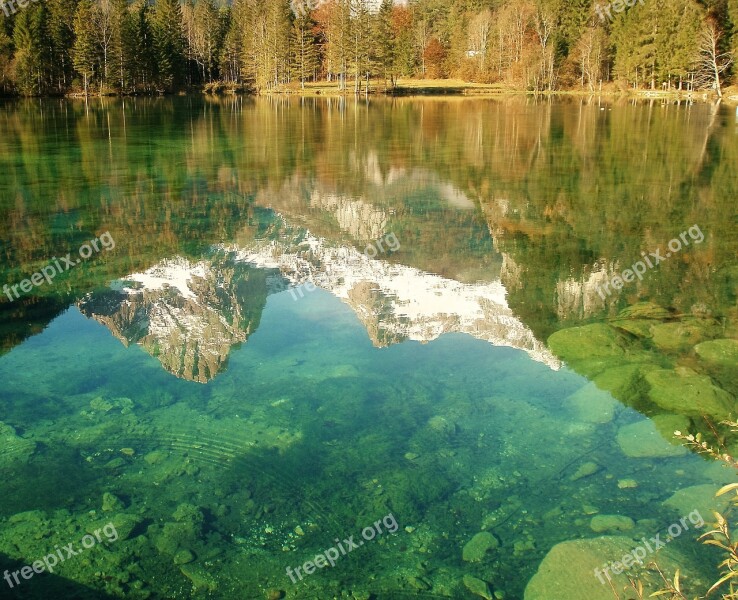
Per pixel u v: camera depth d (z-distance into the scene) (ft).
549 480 22.18
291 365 30.66
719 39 192.34
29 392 27.71
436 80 298.97
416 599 17.33
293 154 87.86
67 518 20.18
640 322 34.06
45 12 198.90
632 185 65.41
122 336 33.42
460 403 27.30
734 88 193.16
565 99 203.41
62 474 22.30
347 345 32.91
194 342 33.06
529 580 17.81
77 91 214.48
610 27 225.76
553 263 43.96
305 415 26.32
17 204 58.54
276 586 17.78
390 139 104.32
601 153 86.07
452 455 23.70
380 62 254.88
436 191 65.16
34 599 17.06
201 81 290.15
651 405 26.43
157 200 60.59
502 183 67.87
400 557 18.85
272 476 22.43
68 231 50.78
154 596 17.30
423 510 20.81
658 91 206.49
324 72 305.73
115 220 53.93
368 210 58.13
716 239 47.39
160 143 97.50
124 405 26.84
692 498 20.71
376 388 28.60
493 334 33.91
